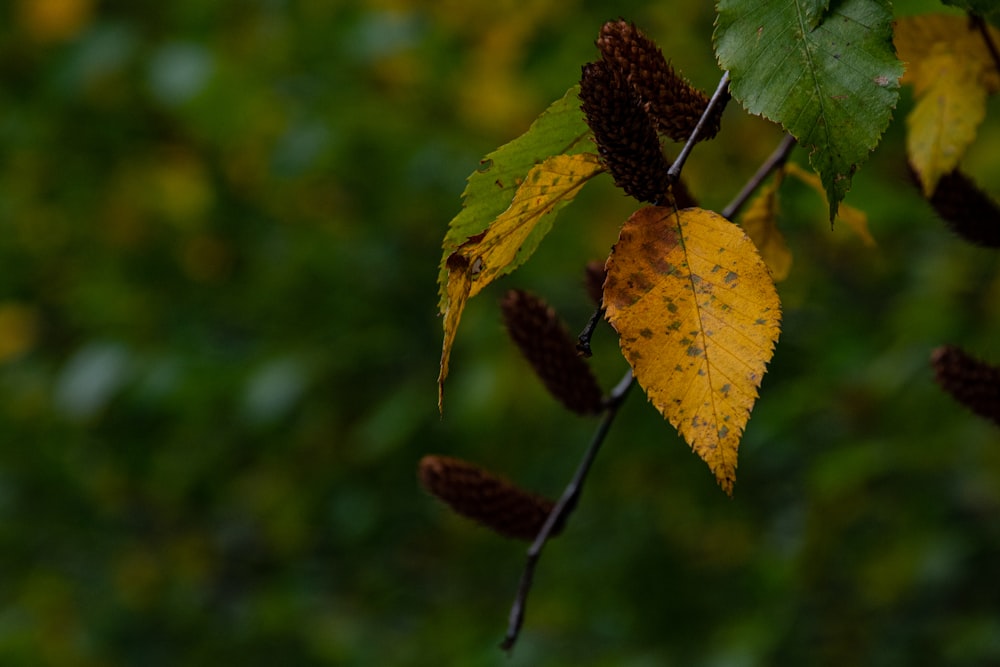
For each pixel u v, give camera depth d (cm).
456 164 680
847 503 584
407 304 699
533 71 659
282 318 705
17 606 764
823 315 607
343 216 731
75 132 742
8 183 759
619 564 641
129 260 749
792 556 570
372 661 676
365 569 729
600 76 168
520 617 243
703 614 620
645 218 168
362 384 691
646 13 622
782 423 562
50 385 752
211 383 649
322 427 699
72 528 789
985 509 598
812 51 165
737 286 161
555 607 657
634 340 161
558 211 184
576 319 653
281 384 629
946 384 260
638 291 163
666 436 623
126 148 748
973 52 243
